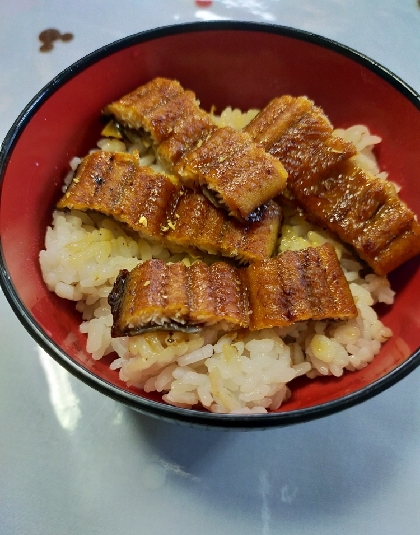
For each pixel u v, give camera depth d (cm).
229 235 14
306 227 16
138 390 13
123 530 13
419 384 14
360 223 14
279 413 10
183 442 14
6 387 15
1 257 12
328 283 13
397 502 13
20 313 11
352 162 15
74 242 15
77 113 16
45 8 23
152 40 16
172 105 16
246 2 23
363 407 14
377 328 14
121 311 13
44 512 13
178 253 15
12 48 22
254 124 16
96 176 15
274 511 13
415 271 14
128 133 17
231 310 13
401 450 14
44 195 15
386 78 15
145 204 15
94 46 22
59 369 15
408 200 16
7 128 20
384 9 23
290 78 17
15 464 13
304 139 15
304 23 22
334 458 13
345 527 13
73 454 14
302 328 14
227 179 14
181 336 13
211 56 17
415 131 15
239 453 14
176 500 13
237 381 13
